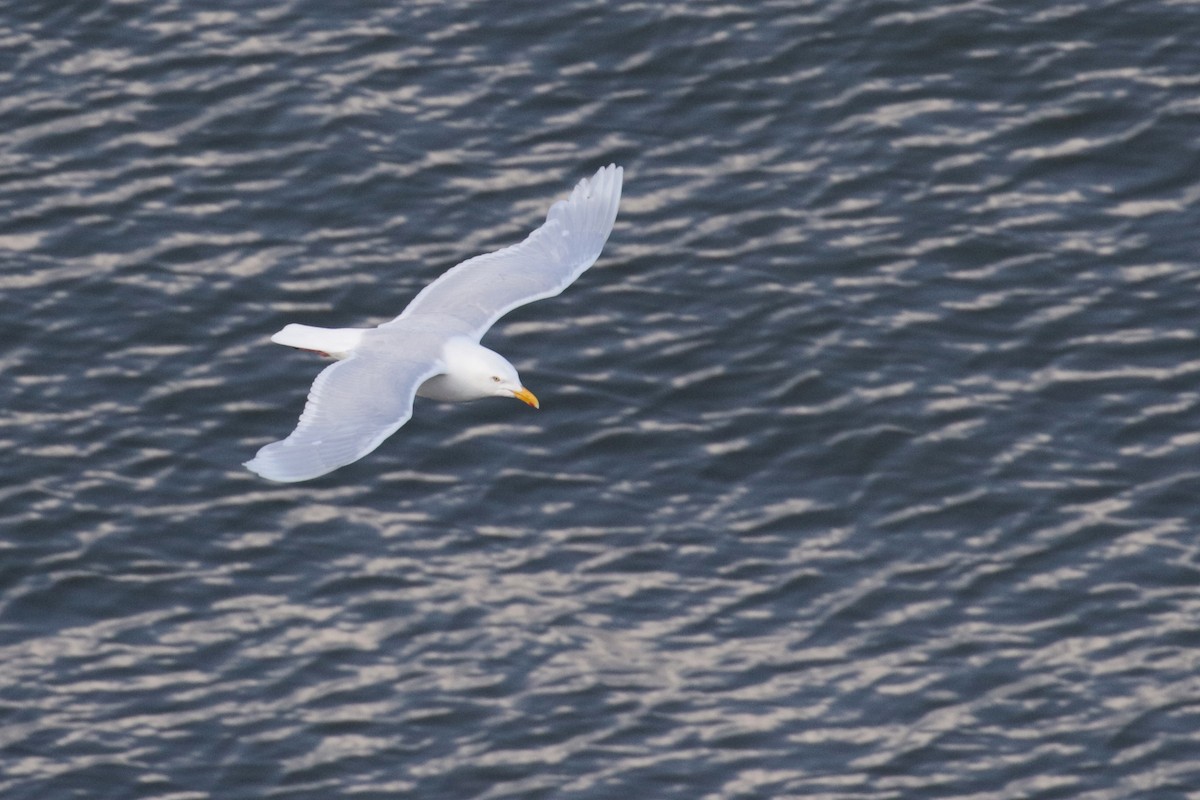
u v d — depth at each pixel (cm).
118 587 2678
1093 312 2989
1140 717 2502
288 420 2881
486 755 2470
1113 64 3325
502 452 2816
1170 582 2650
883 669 2559
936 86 3303
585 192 2084
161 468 2820
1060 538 2706
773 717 2505
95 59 3400
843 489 2770
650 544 2703
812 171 3188
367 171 3203
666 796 2423
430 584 2661
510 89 3312
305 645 2600
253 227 3138
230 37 3425
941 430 2834
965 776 2445
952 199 3144
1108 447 2816
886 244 3084
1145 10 3400
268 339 2981
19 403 2902
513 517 2739
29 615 2650
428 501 2761
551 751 2472
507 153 3219
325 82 3341
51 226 3148
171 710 2538
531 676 2550
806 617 2620
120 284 3059
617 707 2516
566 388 2892
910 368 2916
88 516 2759
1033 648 2583
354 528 2733
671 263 3062
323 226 3133
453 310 1961
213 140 3269
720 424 2850
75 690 2564
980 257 3066
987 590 2648
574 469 2794
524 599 2639
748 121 3262
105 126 3297
